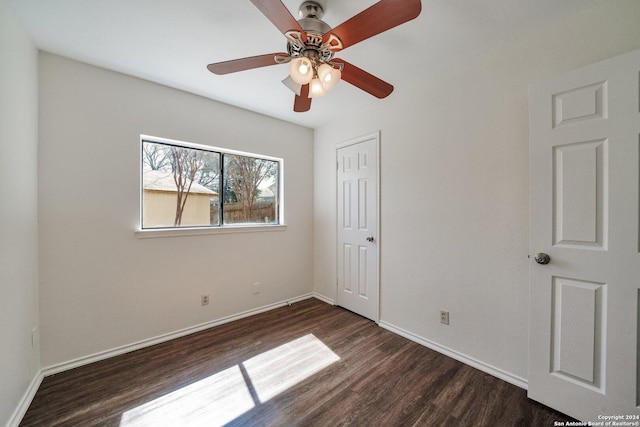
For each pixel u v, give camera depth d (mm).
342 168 2963
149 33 1575
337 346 2131
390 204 2414
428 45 1693
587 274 1312
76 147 1844
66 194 1807
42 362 1714
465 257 1891
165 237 2238
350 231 2875
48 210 1739
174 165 2373
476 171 1825
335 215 3070
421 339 2162
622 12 1284
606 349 1264
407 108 2260
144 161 2211
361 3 1333
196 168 2502
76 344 1842
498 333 1726
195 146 2465
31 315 1578
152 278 2174
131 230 2070
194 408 1461
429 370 1802
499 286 1723
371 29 1141
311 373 1775
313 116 2959
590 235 1303
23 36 1482
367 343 2180
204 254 2469
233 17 1442
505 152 1687
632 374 1197
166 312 2242
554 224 1414
